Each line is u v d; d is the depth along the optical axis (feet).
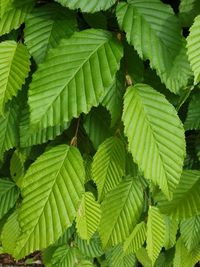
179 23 0.98
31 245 1.01
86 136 1.23
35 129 0.89
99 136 1.16
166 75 0.98
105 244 1.23
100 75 0.93
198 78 0.88
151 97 1.00
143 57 0.95
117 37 1.03
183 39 0.98
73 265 1.36
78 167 1.03
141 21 0.96
